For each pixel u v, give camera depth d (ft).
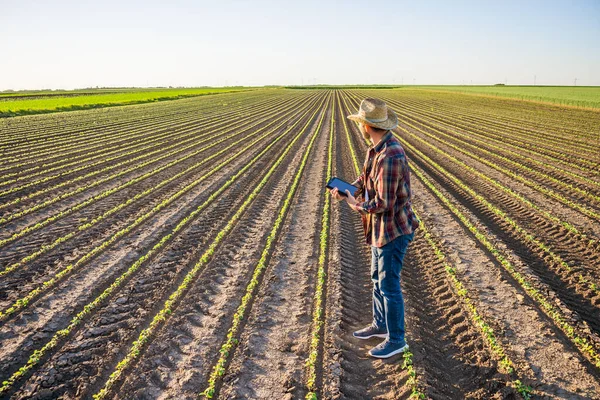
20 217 30.66
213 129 87.25
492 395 12.69
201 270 21.67
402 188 11.93
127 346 15.31
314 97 249.55
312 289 19.43
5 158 53.31
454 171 47.19
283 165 50.14
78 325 16.63
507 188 38.63
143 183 40.86
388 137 11.96
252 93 301.63
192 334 15.93
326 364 14.08
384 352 14.06
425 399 12.39
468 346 15.19
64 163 50.60
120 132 79.61
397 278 13.10
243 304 17.85
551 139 69.87
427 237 25.98
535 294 18.47
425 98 220.02
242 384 13.16
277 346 15.10
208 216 30.68
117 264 22.36
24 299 18.31
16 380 13.46
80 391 12.98
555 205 33.47
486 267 21.71
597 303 18.81
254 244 25.20
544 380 12.96
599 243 25.05
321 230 27.71
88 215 30.96
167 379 13.46
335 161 52.39
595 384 12.76
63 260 22.97
